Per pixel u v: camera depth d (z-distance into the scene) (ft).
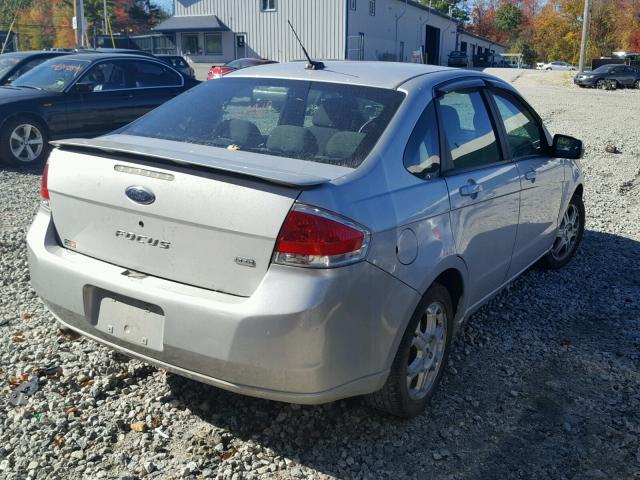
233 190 9.33
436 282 11.67
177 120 12.51
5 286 16.79
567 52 262.88
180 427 11.12
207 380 9.68
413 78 12.50
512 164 14.51
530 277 18.85
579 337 15.15
